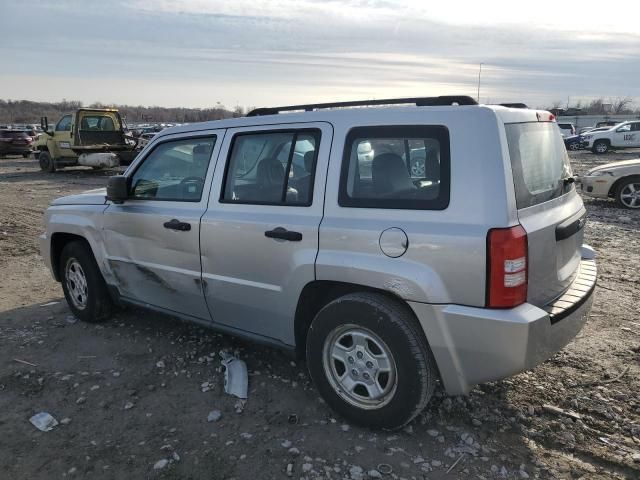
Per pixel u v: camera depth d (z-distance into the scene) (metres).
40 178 19.44
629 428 3.16
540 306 2.91
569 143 34.88
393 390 3.01
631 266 6.59
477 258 2.67
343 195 3.13
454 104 3.07
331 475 2.79
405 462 2.88
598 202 11.98
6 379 3.88
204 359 4.14
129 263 4.39
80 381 3.84
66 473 2.86
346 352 3.19
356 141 3.13
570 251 3.33
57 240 5.19
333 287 3.27
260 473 2.82
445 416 3.30
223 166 3.75
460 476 2.78
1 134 29.84
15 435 3.20
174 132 4.15
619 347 4.23
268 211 3.44
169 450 3.02
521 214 2.77
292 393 3.63
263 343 3.71
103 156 19.48
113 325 4.88
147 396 3.62
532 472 2.81
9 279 6.50
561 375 3.79
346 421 3.27
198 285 3.89
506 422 3.23
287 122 3.46
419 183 2.91
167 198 4.11
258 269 3.49
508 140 2.80
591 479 2.76
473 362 2.79
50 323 4.98
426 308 2.80
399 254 2.87
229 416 3.36
